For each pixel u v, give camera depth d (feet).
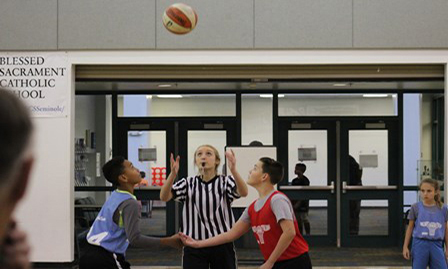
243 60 29.66
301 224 36.94
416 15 29.40
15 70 29.84
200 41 29.55
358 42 29.48
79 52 29.81
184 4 26.76
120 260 15.99
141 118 37.24
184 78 30.25
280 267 16.06
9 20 29.73
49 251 29.30
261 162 16.55
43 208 29.40
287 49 29.60
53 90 29.76
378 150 37.04
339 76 30.19
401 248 36.27
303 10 29.50
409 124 37.09
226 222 18.89
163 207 36.99
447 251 21.88
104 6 29.63
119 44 29.66
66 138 29.66
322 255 33.96
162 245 16.40
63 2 29.66
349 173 36.99
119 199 16.10
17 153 2.99
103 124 37.11
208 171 18.98
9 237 3.20
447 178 29.32
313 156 37.06
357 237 36.73
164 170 37.22
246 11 29.53
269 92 37.01
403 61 29.53
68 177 29.53
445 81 29.53
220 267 18.61
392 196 36.86
